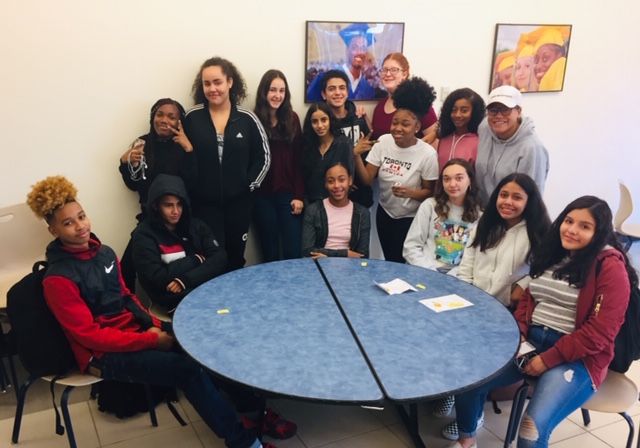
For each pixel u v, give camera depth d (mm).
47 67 2656
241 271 2309
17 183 2732
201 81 2859
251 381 1438
